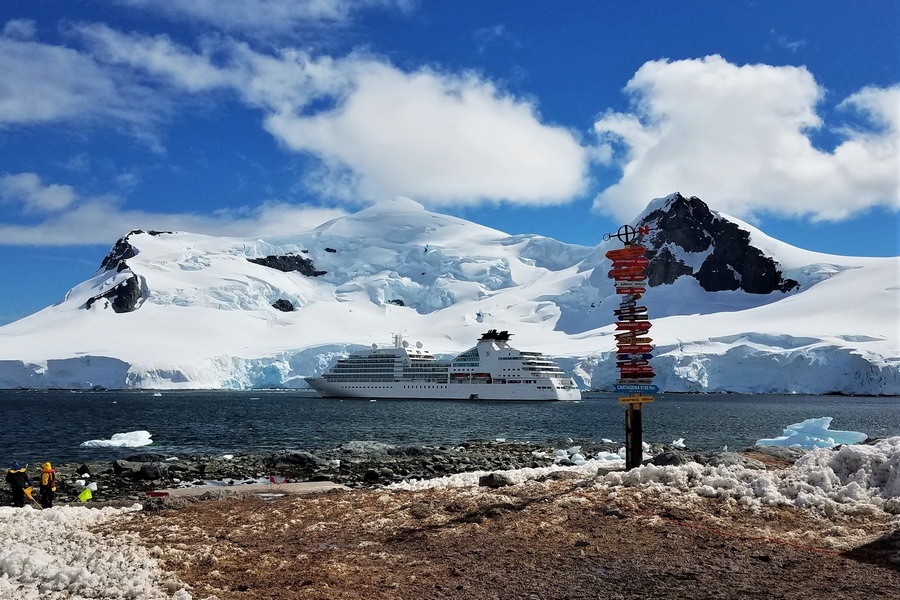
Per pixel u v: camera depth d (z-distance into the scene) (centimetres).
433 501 1914
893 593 1160
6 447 5972
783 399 19062
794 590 1184
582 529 1578
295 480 3459
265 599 1178
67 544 1516
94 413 11056
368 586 1252
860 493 1747
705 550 1416
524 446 5459
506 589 1227
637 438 2228
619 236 2322
